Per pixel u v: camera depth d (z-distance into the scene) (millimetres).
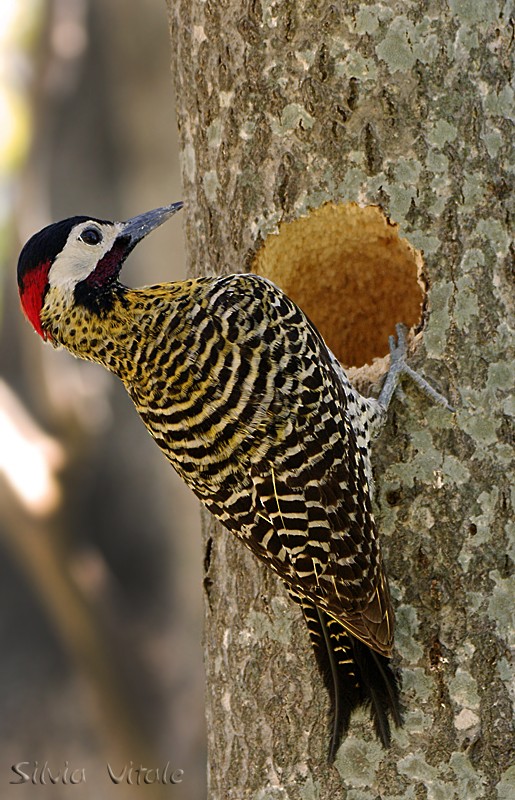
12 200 22859
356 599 8867
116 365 9891
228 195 10180
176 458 9375
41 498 20781
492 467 9453
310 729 9586
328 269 10805
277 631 9750
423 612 9398
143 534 27328
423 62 9578
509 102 9648
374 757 9359
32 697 26797
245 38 9969
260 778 9734
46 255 10234
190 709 23844
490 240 9547
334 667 9250
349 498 9008
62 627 22250
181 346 9445
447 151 9578
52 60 22375
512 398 9508
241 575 9961
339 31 9688
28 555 21391
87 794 25406
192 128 10453
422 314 9719
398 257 10680
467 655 9320
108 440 26766
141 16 20766
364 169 9719
